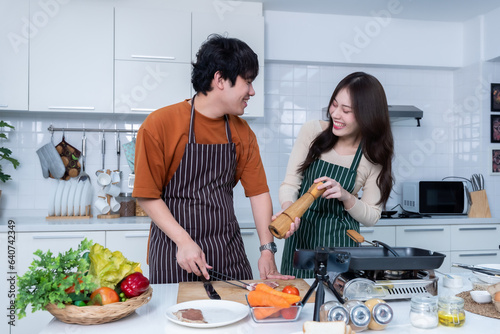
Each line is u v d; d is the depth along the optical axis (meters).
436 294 1.20
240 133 1.53
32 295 0.98
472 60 3.47
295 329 0.98
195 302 1.11
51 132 3.13
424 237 3.09
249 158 1.57
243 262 1.54
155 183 1.36
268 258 1.48
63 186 3.02
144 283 1.06
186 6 3.03
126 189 3.23
